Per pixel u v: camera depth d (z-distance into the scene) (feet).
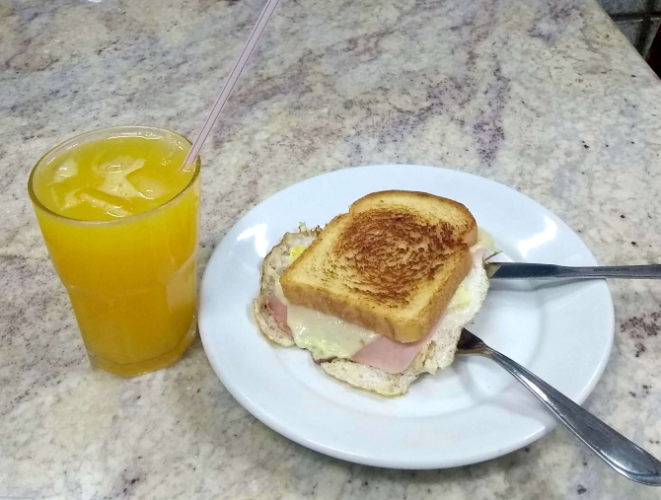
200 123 4.01
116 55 4.74
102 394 2.40
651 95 4.13
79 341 2.63
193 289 2.50
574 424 1.95
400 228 2.76
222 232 3.16
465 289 2.55
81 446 2.21
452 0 5.29
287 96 4.26
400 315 2.27
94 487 2.09
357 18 5.11
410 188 3.12
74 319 2.72
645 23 6.61
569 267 2.59
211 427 2.27
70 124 4.03
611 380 2.39
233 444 2.22
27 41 4.92
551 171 3.55
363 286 2.43
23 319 2.72
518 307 2.57
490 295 2.63
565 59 4.54
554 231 2.82
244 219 2.91
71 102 4.25
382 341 2.36
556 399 2.03
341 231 2.78
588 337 2.30
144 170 2.39
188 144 2.39
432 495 2.05
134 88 4.38
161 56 4.72
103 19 5.17
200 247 3.06
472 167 3.61
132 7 5.32
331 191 3.10
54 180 2.29
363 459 1.94
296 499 2.05
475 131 3.91
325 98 4.24
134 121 4.04
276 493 2.06
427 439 2.00
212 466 2.15
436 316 2.38
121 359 2.41
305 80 4.42
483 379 2.29
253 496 2.06
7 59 4.71
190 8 5.29
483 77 4.39
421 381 2.30
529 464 2.12
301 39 4.87
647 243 3.04
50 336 2.65
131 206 2.26
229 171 3.61
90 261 2.11
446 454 1.93
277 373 2.29
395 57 4.64
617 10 6.48
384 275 2.50
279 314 2.51
